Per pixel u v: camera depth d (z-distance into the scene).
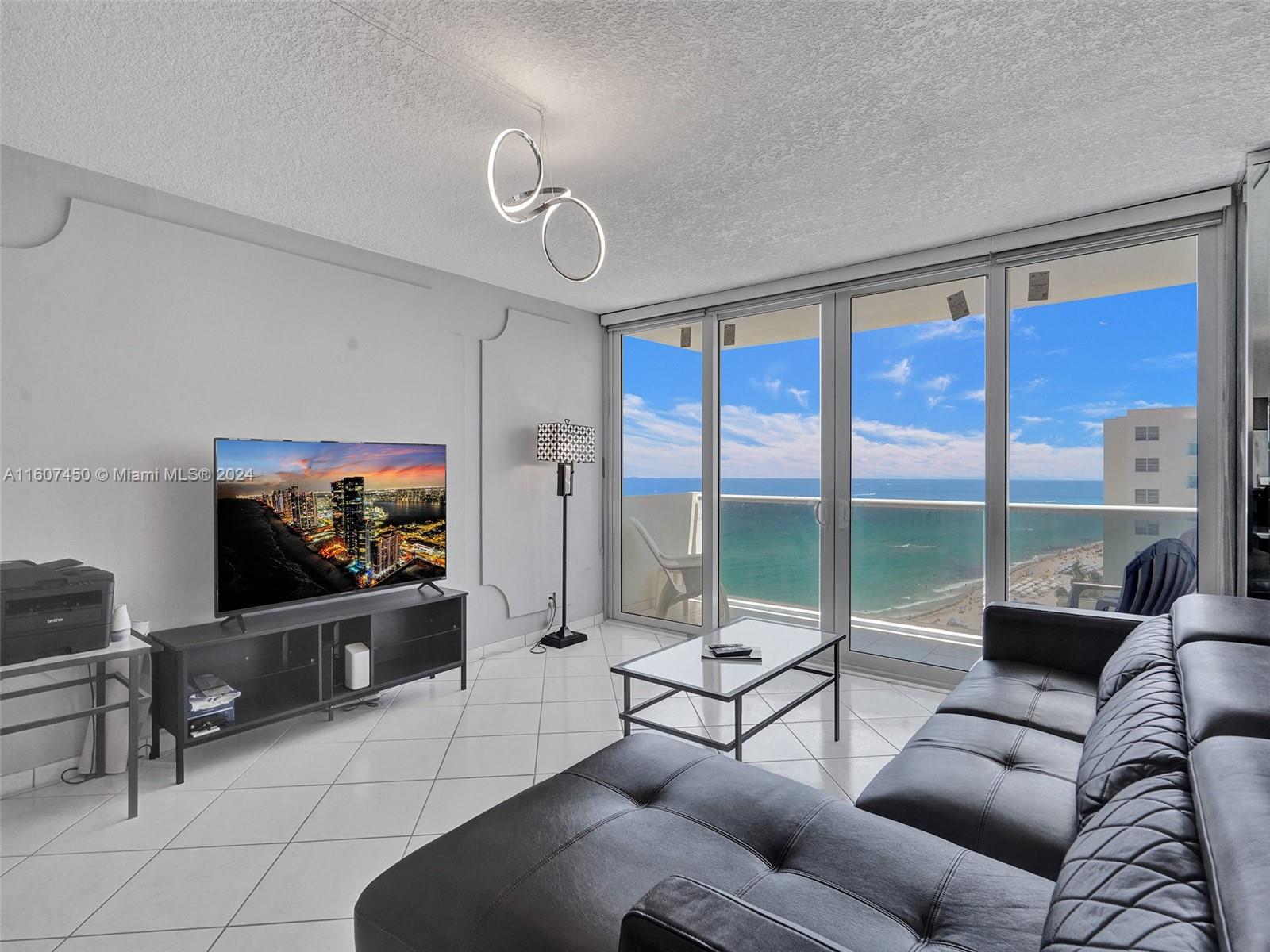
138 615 2.64
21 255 2.36
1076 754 1.67
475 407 4.01
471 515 3.97
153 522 2.68
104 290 2.55
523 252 3.50
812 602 3.97
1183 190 2.71
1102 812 0.99
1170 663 1.48
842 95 2.02
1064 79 1.93
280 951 1.59
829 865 1.23
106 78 1.92
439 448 3.58
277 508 2.88
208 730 2.56
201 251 2.82
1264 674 1.17
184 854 1.99
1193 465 2.83
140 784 2.43
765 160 2.45
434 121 2.17
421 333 3.69
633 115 2.14
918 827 1.46
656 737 1.83
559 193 2.01
